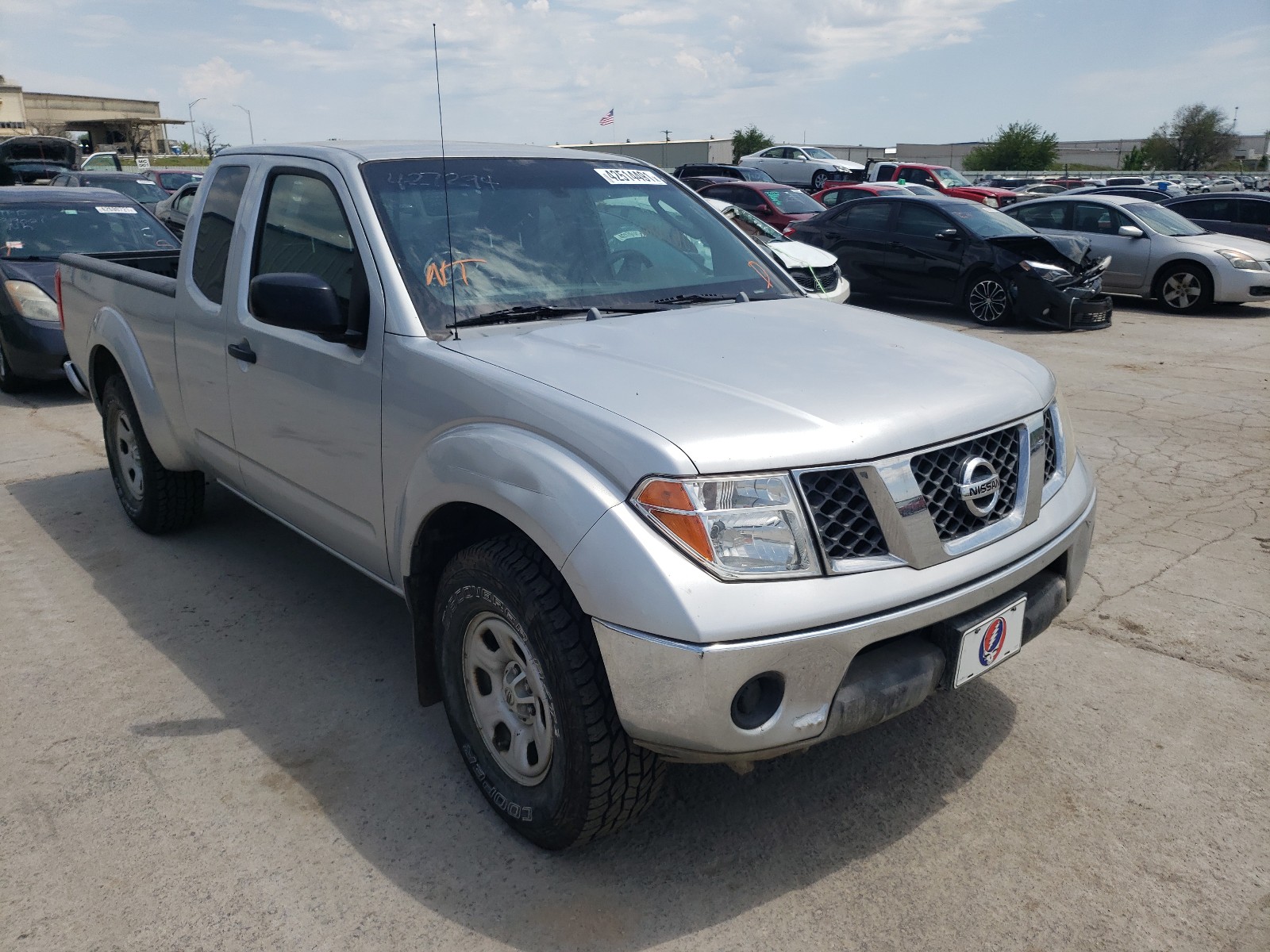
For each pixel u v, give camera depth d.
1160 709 3.26
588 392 2.41
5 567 4.57
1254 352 9.93
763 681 2.19
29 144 26.41
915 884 2.48
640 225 3.57
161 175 18.16
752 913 2.39
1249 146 86.00
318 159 3.38
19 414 7.61
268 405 3.46
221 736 3.18
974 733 3.13
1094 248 13.60
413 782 2.93
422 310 2.89
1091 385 8.37
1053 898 2.42
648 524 2.16
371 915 2.40
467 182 3.34
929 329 3.22
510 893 2.47
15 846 2.65
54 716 3.30
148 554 4.73
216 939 2.32
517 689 2.57
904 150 84.94
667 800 2.84
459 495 2.53
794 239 14.15
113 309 4.66
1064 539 2.69
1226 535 4.81
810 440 2.24
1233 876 2.49
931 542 2.32
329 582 4.39
